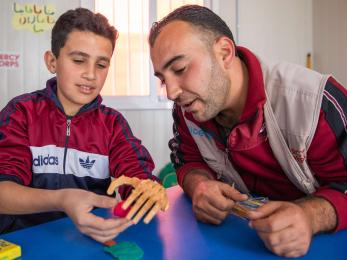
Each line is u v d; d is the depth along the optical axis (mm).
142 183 606
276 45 2270
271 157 791
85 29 872
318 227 576
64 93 922
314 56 2320
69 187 958
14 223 905
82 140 964
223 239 589
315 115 670
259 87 707
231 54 704
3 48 1735
